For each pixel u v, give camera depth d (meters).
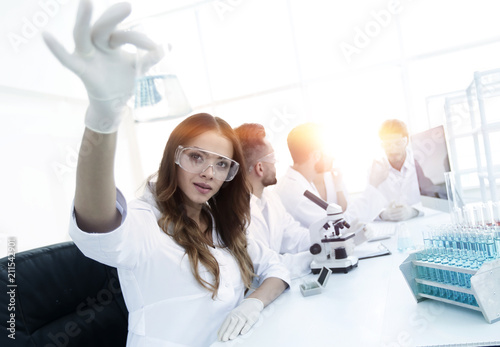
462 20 4.43
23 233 3.16
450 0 4.45
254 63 5.30
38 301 1.03
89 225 0.80
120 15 0.58
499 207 1.29
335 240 1.50
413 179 2.96
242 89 5.35
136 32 0.62
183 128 1.16
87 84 0.62
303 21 5.07
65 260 1.15
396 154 2.94
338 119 4.96
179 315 1.10
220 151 1.18
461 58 4.49
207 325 1.13
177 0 5.18
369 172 3.09
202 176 1.14
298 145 2.56
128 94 0.67
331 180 2.71
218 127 1.19
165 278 1.10
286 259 1.61
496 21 4.30
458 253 1.01
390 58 4.77
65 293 1.12
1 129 3.14
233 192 1.35
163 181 1.19
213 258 1.17
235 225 1.37
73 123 3.99
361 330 0.90
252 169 1.95
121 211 0.86
